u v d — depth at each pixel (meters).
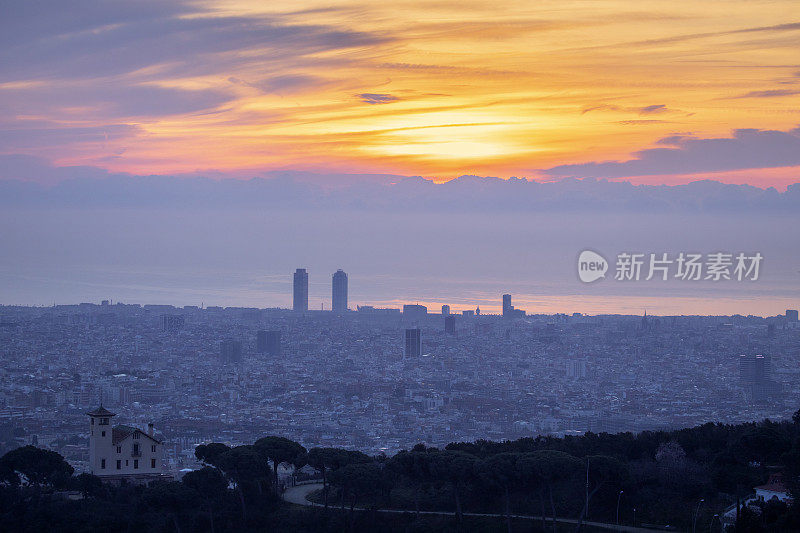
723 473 132.75
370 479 131.62
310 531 128.12
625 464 132.25
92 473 154.00
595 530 120.56
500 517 127.88
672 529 119.81
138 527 128.62
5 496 135.88
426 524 126.19
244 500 138.38
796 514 111.19
